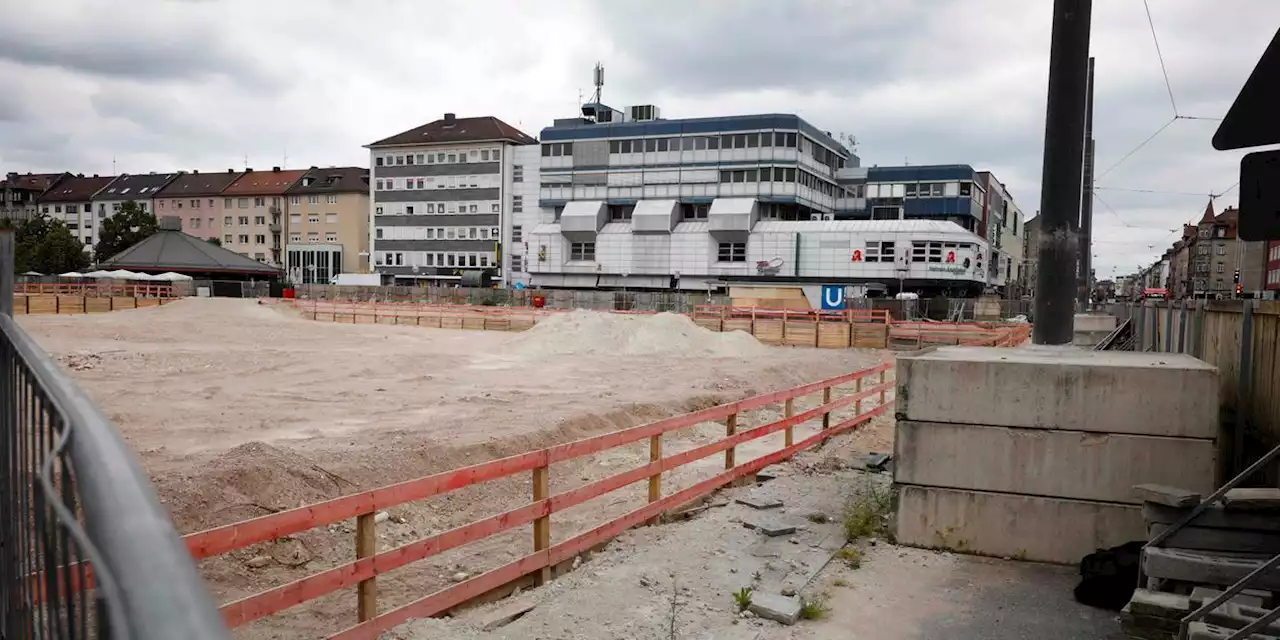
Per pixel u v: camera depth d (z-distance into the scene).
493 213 81.56
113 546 0.94
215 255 70.69
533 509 6.20
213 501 7.72
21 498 2.37
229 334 31.88
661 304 49.75
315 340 31.06
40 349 2.40
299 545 7.54
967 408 6.74
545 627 5.33
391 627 5.12
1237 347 6.91
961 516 6.80
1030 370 6.57
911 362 6.89
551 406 15.19
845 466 10.80
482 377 20.61
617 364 24.59
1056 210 7.94
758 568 6.49
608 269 72.50
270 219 98.06
